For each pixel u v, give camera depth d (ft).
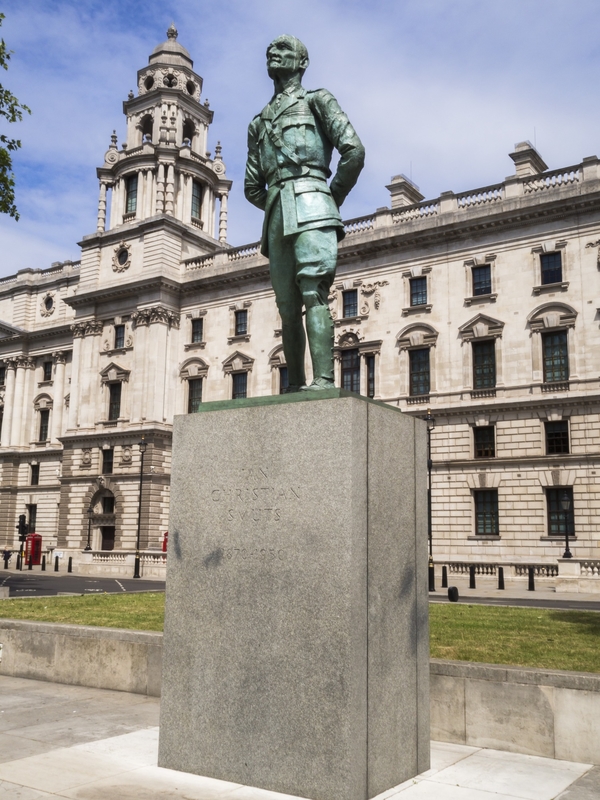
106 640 37.83
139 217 224.53
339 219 26.40
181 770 23.30
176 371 210.59
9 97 86.99
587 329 149.59
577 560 114.73
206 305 208.64
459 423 162.09
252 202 29.32
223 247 232.53
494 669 27.48
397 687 23.06
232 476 24.02
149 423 203.10
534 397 153.38
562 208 154.10
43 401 259.80
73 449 219.20
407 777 23.18
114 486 206.80
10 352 267.80
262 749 21.89
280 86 28.09
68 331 254.88
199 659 23.57
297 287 27.02
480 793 21.77
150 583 134.62
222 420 24.56
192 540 24.43
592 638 39.14
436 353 167.02
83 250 231.50
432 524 160.66
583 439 147.95
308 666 21.49
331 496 22.00
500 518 154.92
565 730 25.81
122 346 218.79
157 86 240.73
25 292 269.64
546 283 157.07
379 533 22.91
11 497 257.34
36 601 64.08
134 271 217.97
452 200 170.30
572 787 22.48
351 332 178.81
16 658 41.11
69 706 33.35
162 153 224.33
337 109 26.68
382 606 22.68
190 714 23.41
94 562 176.04
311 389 24.04
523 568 148.56
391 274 176.24
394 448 24.21
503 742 26.96
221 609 23.41
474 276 166.40
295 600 22.06
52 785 21.75
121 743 26.63
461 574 154.61
